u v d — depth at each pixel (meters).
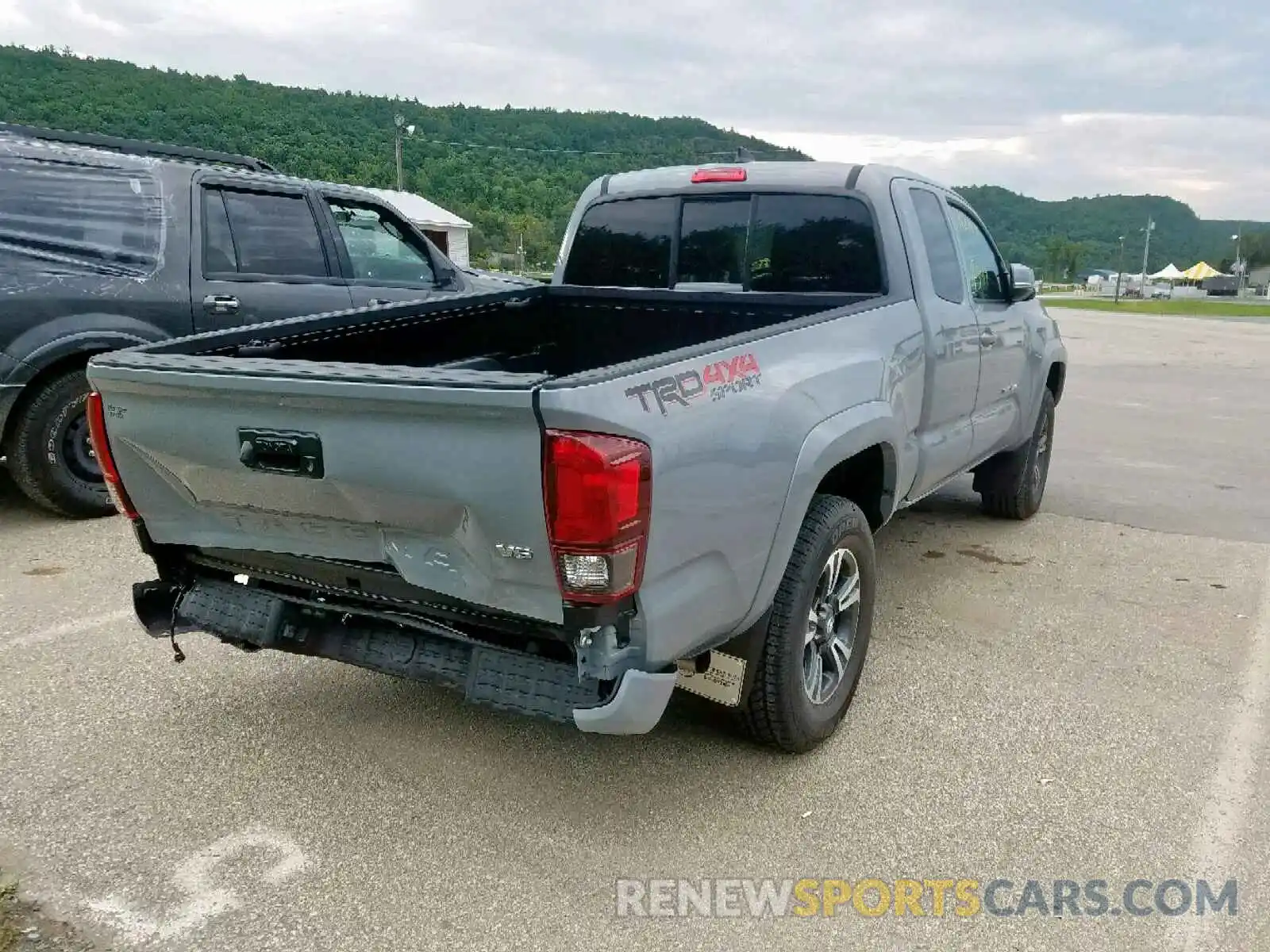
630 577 2.39
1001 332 5.05
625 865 2.77
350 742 3.40
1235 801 3.12
